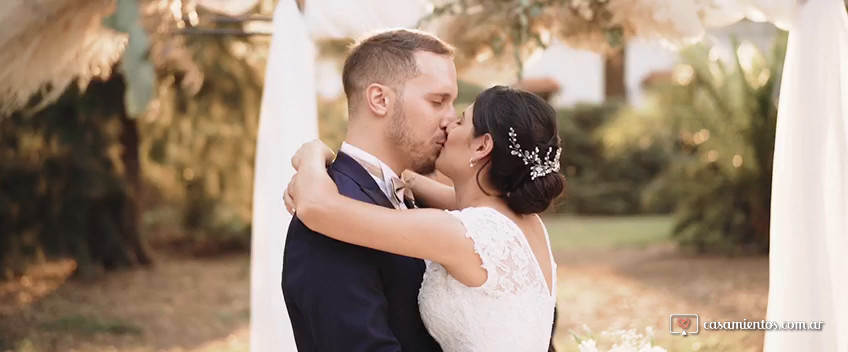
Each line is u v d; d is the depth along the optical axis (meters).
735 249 9.02
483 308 1.96
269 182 3.16
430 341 2.06
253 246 3.23
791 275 2.86
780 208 2.91
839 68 2.84
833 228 2.83
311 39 3.22
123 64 2.93
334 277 1.86
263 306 3.20
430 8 3.69
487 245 1.93
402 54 2.03
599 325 6.26
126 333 6.44
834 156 2.83
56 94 3.45
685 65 9.16
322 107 10.08
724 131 8.89
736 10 3.26
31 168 7.94
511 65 4.02
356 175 2.02
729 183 9.02
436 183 2.53
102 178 8.34
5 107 3.37
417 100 2.03
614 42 3.63
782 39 8.52
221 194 9.88
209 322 6.83
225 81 8.86
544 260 2.13
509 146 2.01
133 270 8.92
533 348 2.01
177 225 11.14
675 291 7.29
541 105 2.06
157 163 9.43
